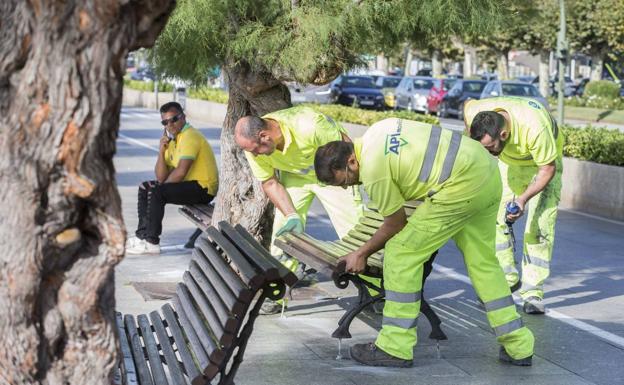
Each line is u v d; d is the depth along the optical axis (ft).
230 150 26.12
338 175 18.33
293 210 22.33
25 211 9.52
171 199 30.94
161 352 17.95
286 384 18.22
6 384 10.25
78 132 9.36
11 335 9.99
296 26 23.09
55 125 9.30
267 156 22.03
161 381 14.48
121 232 9.97
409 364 19.44
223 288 14.98
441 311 24.73
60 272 10.02
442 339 20.13
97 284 10.03
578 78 223.51
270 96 25.45
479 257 19.65
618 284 28.53
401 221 18.63
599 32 157.07
